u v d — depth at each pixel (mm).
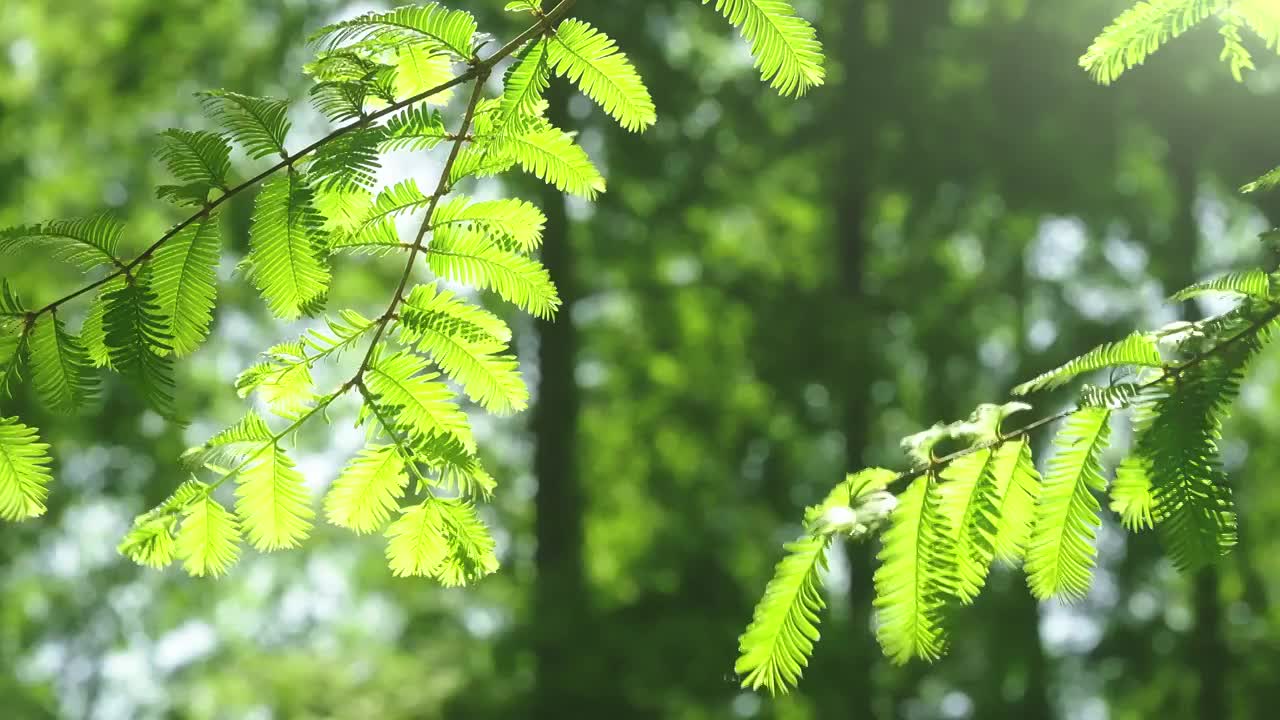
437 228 2545
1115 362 2396
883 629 2357
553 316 2641
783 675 2359
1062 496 2420
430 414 2635
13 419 2520
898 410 18359
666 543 16250
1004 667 16297
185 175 2371
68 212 18141
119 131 18328
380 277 16375
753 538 17969
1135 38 2654
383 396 2621
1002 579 15789
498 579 13875
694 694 12805
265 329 18672
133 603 22344
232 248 12461
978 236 18719
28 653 23281
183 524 2607
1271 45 2609
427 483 2682
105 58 17781
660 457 19266
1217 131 16719
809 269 19312
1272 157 16656
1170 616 18312
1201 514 2357
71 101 18047
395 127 2369
